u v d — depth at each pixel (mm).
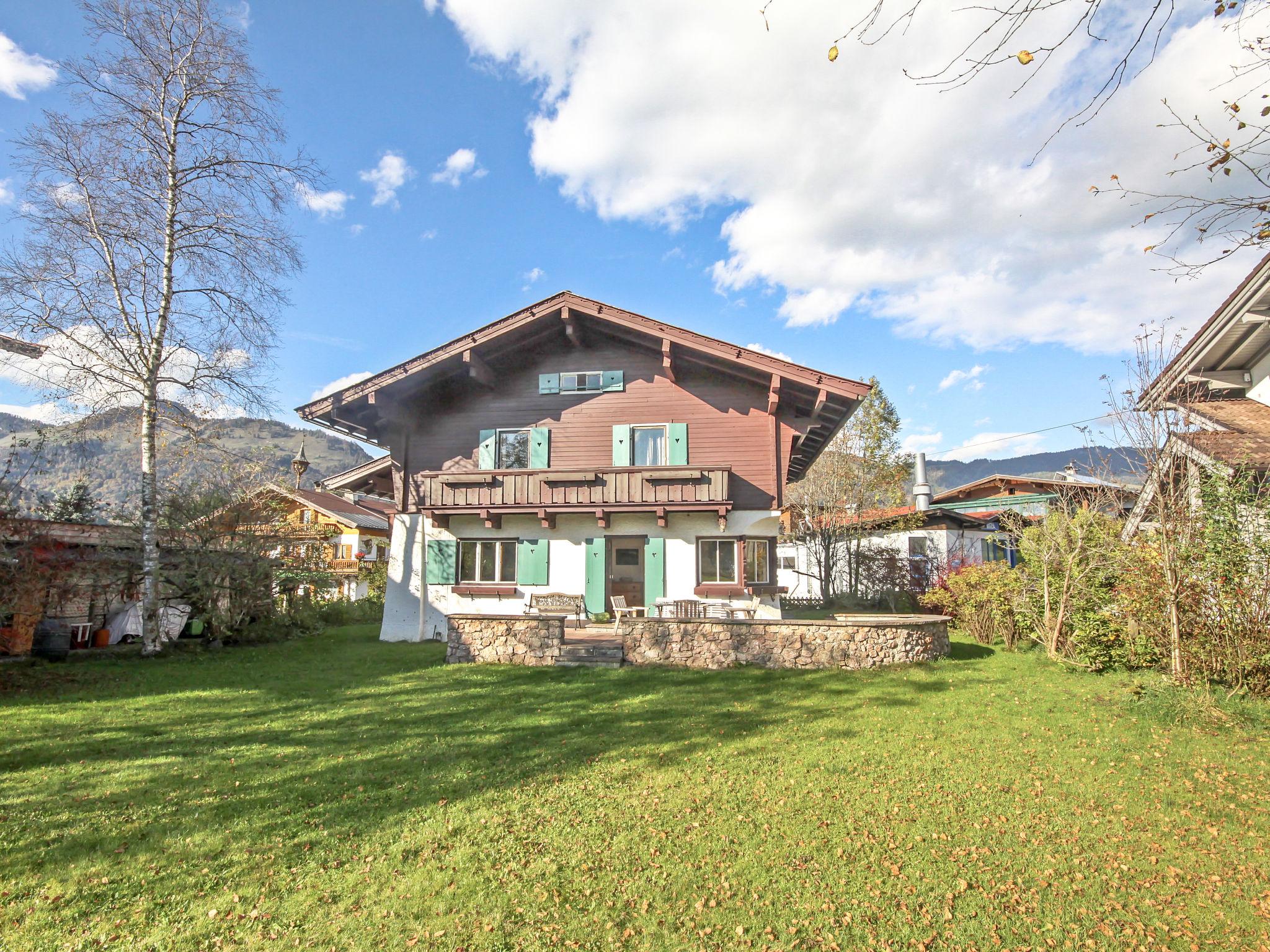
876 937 3783
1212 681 8602
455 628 12289
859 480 27109
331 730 7645
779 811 5359
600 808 5422
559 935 3779
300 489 34250
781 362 14172
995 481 24781
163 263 14289
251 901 4105
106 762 6480
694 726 7695
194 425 15516
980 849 4754
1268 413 11469
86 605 15242
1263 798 5555
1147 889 4258
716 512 15000
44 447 13242
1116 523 10984
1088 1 3227
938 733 7352
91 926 3854
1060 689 9195
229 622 14828
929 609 19297
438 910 3998
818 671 10875
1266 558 8461
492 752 6816
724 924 3889
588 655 11695
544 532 15828
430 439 16688
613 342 16328
